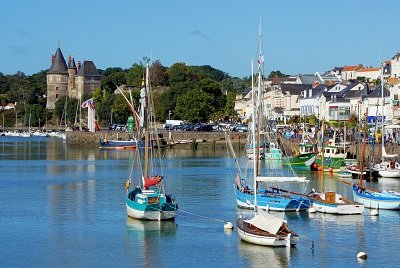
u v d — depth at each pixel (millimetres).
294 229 83188
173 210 89312
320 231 82188
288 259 70062
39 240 79500
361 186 102812
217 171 156375
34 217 93438
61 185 129125
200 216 92938
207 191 119750
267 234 74375
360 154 151000
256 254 72000
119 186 127250
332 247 74750
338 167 146000
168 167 167750
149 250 74500
